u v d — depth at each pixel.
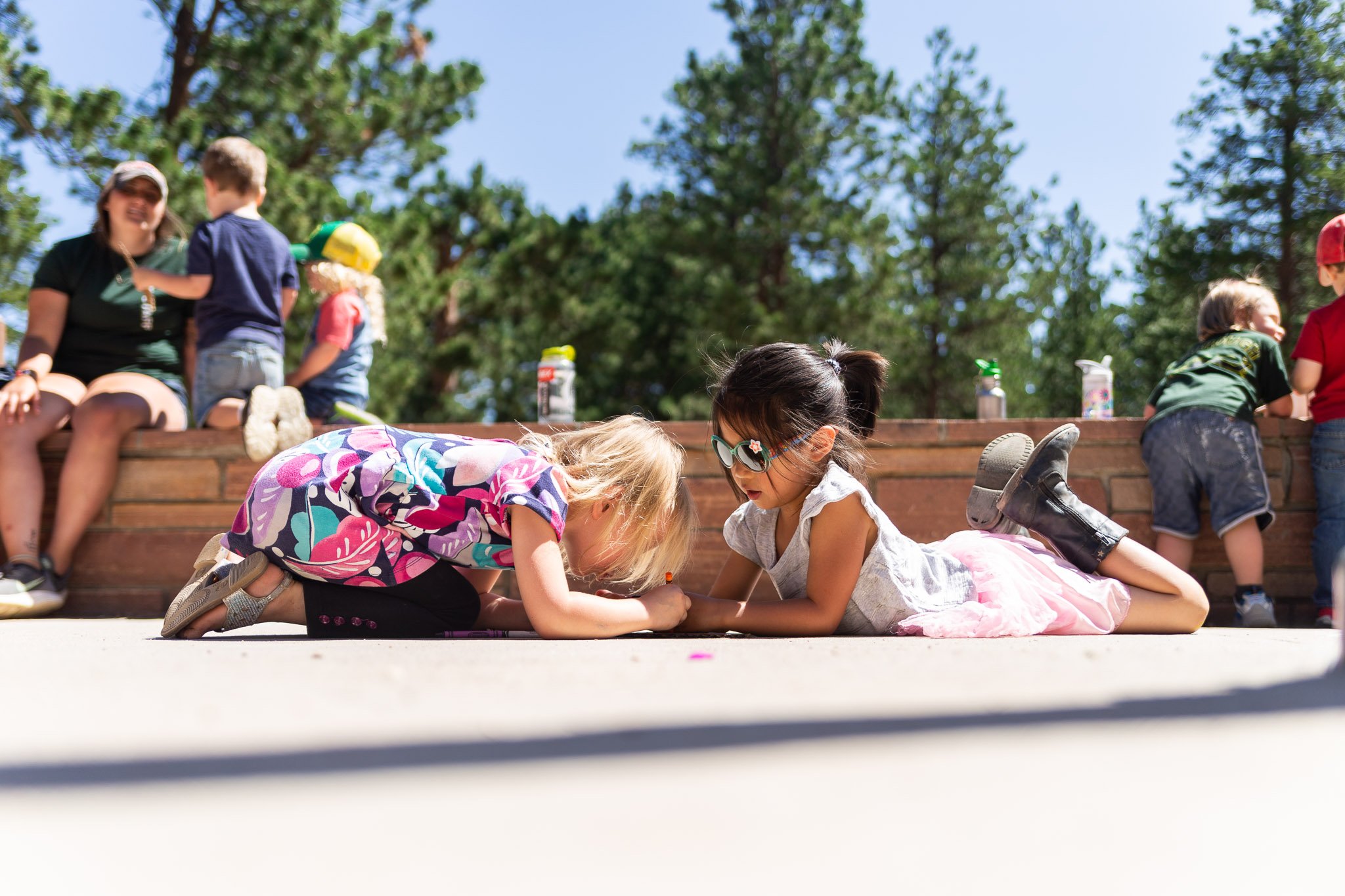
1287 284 14.62
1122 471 3.55
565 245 17.78
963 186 19.53
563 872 0.41
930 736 0.66
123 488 3.55
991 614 2.22
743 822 0.47
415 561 2.12
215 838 0.45
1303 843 0.45
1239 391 3.40
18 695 0.94
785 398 2.20
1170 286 16.22
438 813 0.49
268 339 3.69
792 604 2.23
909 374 18.80
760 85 18.09
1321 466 3.47
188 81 12.37
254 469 3.57
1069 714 0.74
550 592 1.97
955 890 0.39
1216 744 0.64
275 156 11.66
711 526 3.48
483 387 19.06
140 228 3.71
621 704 0.84
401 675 1.14
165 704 0.87
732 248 17.92
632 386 19.62
